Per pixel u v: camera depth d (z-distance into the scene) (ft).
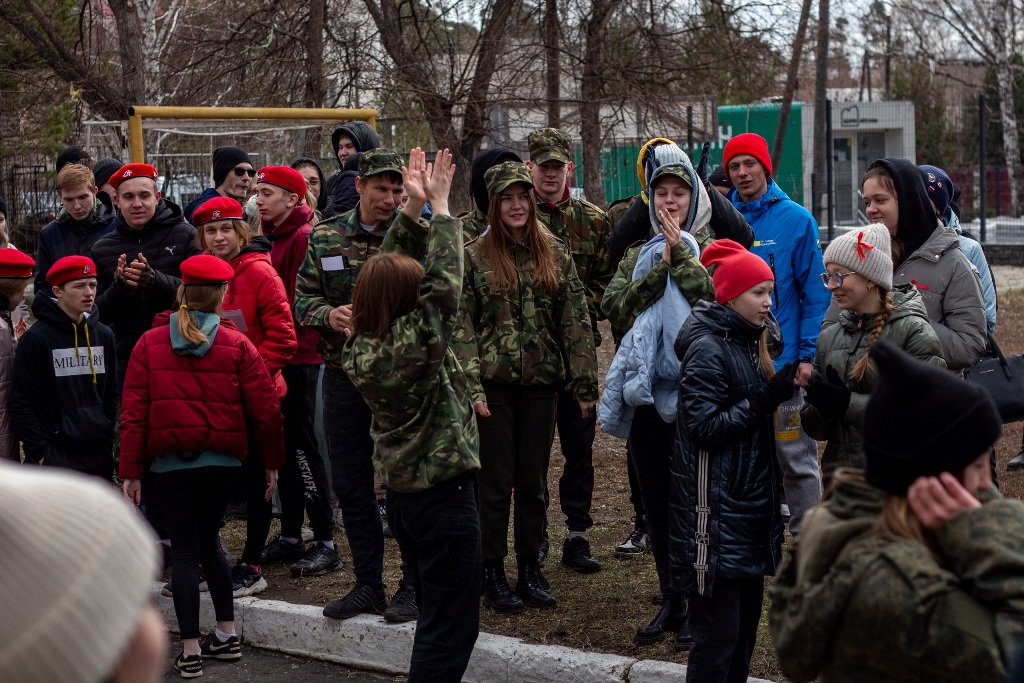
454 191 50.29
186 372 15.24
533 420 16.10
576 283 16.37
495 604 15.92
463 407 12.59
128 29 47.98
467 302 16.01
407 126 52.60
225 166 23.67
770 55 57.93
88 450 17.42
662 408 14.20
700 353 11.68
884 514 6.85
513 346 15.78
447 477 12.19
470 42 51.08
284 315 17.99
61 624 3.33
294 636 16.31
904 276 14.24
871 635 6.59
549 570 17.75
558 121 51.31
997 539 6.32
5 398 17.72
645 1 53.67
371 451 16.11
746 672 12.17
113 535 3.50
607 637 14.89
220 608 16.02
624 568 17.67
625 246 16.40
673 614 14.70
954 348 13.78
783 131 61.16
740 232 15.90
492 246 15.96
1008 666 5.97
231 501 21.93
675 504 11.80
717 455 11.57
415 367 11.93
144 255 20.27
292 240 19.48
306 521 21.65
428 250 12.33
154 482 15.48
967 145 72.38
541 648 14.49
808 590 6.97
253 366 15.92
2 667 3.27
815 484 15.97
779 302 17.40
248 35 52.24
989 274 16.83
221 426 15.37
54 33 45.93
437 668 12.41
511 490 16.16
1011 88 105.40
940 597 6.37
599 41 51.75
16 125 43.91
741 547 11.45
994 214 71.56
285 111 37.83
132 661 3.65
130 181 20.08
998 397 14.94
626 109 53.47
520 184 15.70
